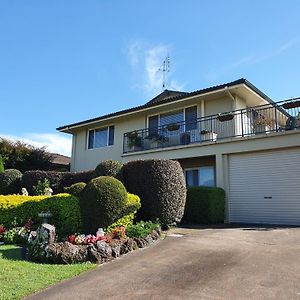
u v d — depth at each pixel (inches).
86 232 331.0
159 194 391.5
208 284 198.8
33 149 908.6
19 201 381.4
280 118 564.7
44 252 263.0
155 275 221.1
